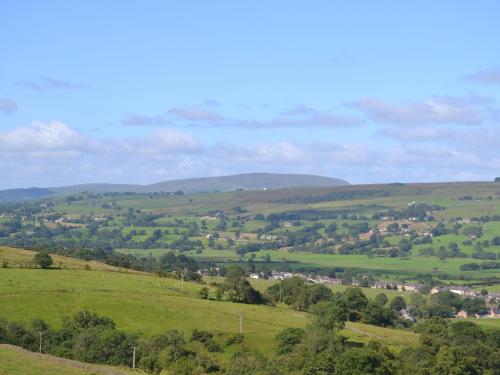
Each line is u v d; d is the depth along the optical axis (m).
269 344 154.75
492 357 162.38
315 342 149.12
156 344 141.12
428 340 166.12
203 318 172.88
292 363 133.25
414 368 139.62
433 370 141.25
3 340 137.00
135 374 119.88
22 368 102.69
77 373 105.81
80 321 157.25
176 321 168.50
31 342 140.25
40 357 115.62
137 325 163.50
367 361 129.12
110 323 159.38
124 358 134.38
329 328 176.00
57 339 144.38
